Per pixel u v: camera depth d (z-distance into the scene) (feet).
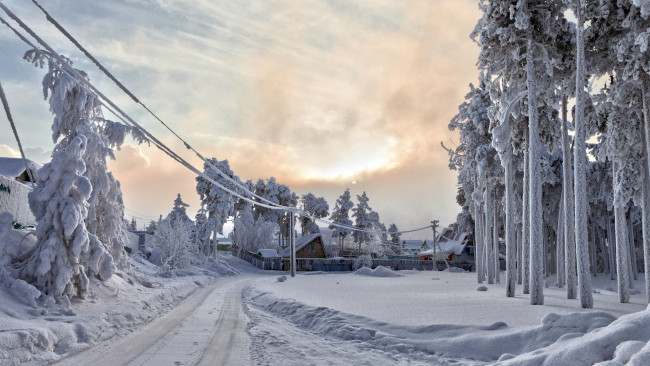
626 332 25.48
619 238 73.26
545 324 37.06
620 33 76.89
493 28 79.97
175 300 83.46
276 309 71.46
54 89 64.03
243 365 31.50
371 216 370.94
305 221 375.04
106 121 69.87
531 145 74.23
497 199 144.56
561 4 77.25
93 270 59.93
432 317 52.31
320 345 41.32
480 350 37.29
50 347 34.04
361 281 149.28
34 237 60.85
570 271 77.97
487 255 129.18
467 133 133.39
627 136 80.64
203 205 254.88
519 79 82.17
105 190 68.03
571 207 80.43
